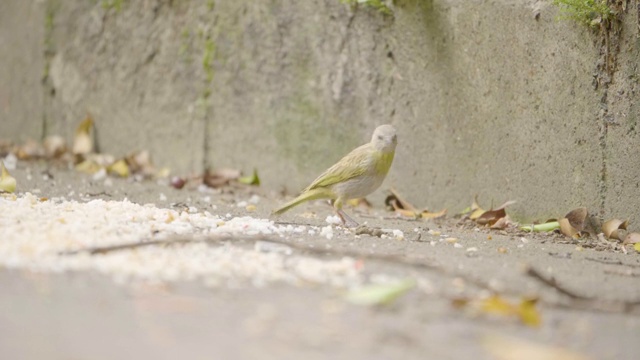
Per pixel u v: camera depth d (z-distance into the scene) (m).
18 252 9.03
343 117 15.50
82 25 19.41
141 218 11.16
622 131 11.73
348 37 15.28
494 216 13.13
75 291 7.90
